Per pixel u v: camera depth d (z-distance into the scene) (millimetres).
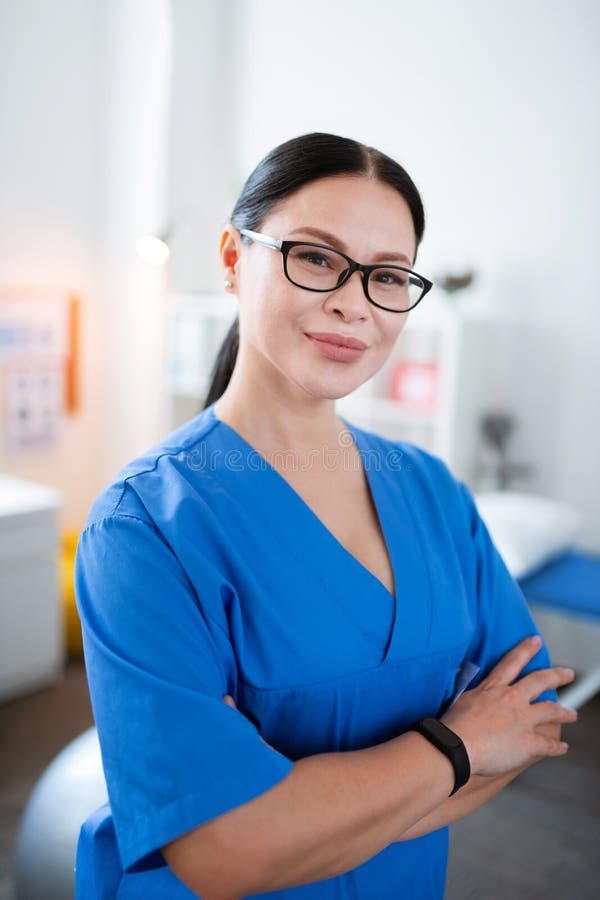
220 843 559
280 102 3205
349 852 592
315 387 669
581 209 2506
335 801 588
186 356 3262
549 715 765
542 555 2205
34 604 2342
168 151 3172
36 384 3055
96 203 3221
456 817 735
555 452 2646
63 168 3059
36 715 2244
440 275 2604
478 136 2697
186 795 559
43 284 3049
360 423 2953
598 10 2400
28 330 2992
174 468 695
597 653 2621
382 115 2922
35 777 1927
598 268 2494
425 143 2822
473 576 852
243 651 653
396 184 682
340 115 3035
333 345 662
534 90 2561
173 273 3287
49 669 2422
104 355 3338
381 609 718
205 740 569
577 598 2006
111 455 3371
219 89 3381
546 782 1963
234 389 748
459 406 2613
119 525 641
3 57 2783
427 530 810
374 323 677
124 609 605
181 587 624
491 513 2318
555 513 2350
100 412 3371
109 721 591
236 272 747
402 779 630
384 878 770
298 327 663
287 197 665
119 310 3270
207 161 3383
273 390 720
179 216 3262
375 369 700
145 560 622
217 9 3312
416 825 721
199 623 622
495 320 2717
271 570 679
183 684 589
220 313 3066
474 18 2666
